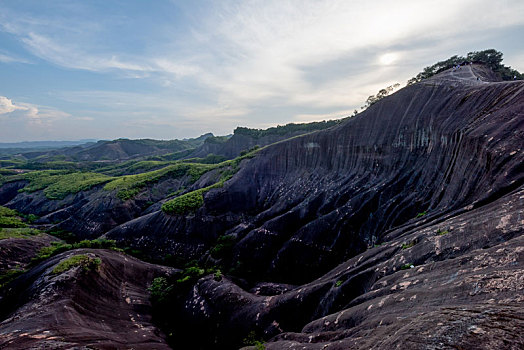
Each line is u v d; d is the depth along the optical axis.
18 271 45.41
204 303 34.34
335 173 56.69
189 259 57.41
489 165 24.19
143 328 31.08
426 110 43.28
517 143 22.48
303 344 16.80
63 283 30.59
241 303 31.12
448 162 34.41
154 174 102.69
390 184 42.91
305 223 49.41
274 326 26.42
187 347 30.44
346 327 16.66
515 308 7.84
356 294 22.06
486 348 6.13
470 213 20.78
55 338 20.56
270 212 57.78
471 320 7.75
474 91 36.56
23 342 19.45
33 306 27.00
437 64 78.62
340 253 40.44
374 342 10.05
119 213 81.00
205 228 61.81
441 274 14.42
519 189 18.73
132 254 58.75
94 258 37.75
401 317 11.80
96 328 26.11
